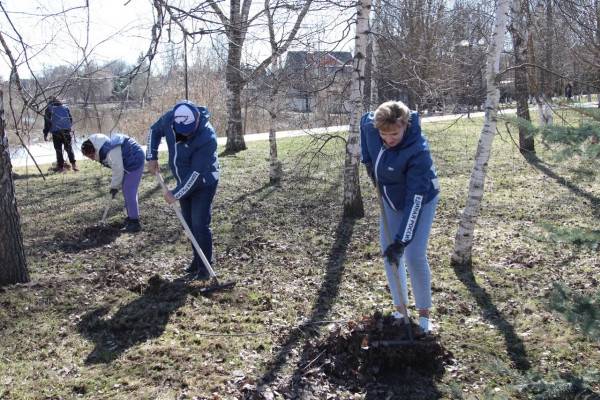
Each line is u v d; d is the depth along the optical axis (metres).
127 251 6.93
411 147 3.92
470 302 5.25
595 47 7.93
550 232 3.72
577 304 3.39
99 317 4.92
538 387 3.37
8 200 5.50
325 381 3.91
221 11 5.82
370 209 8.91
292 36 8.25
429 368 4.04
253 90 11.34
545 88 8.66
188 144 5.44
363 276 5.94
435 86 8.12
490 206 8.93
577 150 3.52
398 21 8.92
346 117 8.92
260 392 3.76
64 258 6.66
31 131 6.04
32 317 4.96
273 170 11.08
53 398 3.75
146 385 3.90
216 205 9.35
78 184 11.61
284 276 5.98
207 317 4.95
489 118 5.84
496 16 5.62
